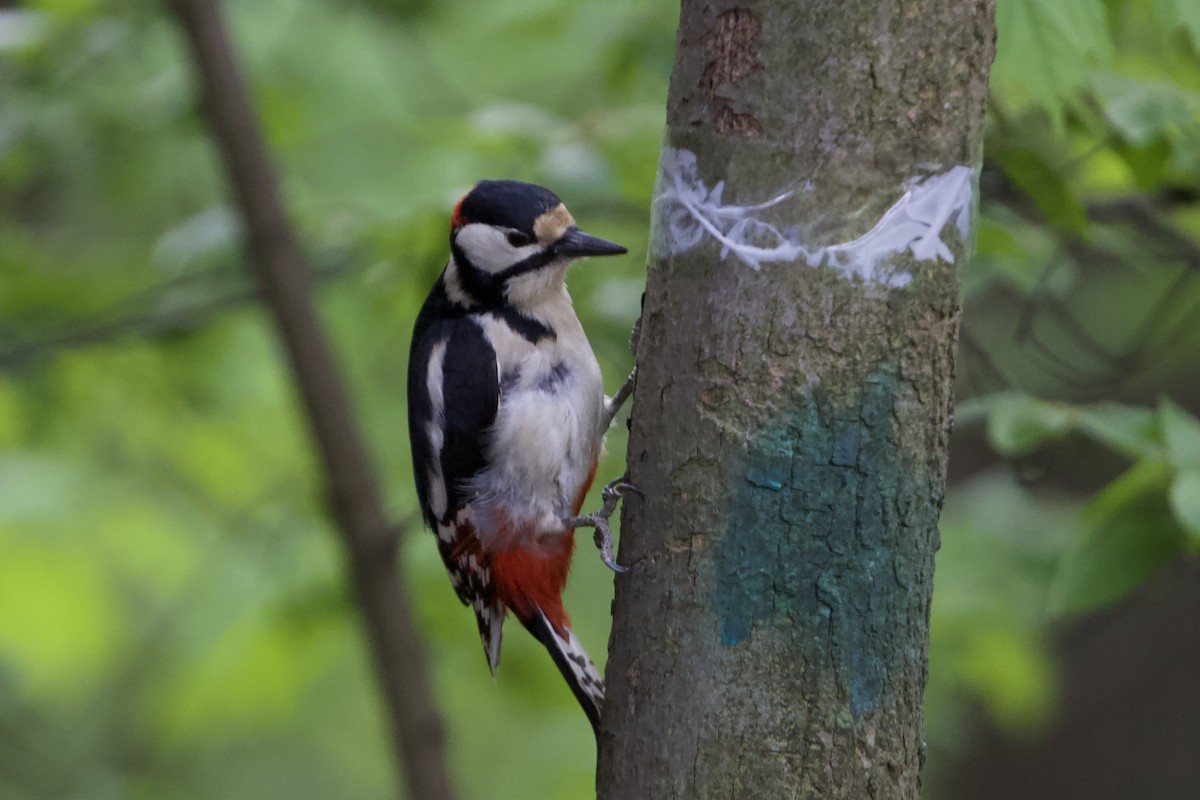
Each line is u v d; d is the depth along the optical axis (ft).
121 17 36.86
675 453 17.24
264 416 41.04
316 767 53.62
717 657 16.84
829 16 16.46
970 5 16.58
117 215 41.16
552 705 37.35
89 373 38.75
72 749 51.29
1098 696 62.03
